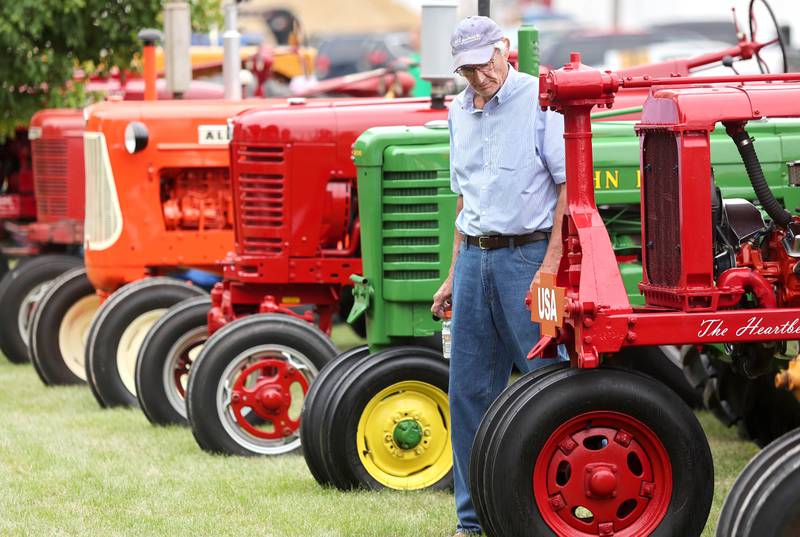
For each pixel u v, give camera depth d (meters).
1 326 18.81
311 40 52.91
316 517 10.61
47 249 19.91
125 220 15.94
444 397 11.39
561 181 9.39
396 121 13.52
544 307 8.87
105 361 15.17
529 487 8.39
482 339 9.84
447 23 13.19
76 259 18.98
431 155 11.41
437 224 11.43
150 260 16.00
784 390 12.04
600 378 8.43
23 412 15.25
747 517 7.67
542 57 39.34
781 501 7.61
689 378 12.95
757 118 8.30
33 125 18.98
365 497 11.19
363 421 11.30
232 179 13.79
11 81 20.08
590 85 8.40
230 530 10.33
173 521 10.60
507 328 9.71
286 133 13.49
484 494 8.58
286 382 12.87
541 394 8.40
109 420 14.65
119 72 21.09
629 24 61.84
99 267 16.08
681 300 8.39
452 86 13.51
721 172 11.41
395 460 11.41
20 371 18.42
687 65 13.53
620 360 13.85
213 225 16.14
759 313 8.38
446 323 10.47
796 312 8.39
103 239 16.03
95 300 17.02
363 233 11.62
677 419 8.48
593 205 8.52
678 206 8.38
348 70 45.69
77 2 19.34
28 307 18.86
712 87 8.54
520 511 8.38
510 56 13.88
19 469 12.41
